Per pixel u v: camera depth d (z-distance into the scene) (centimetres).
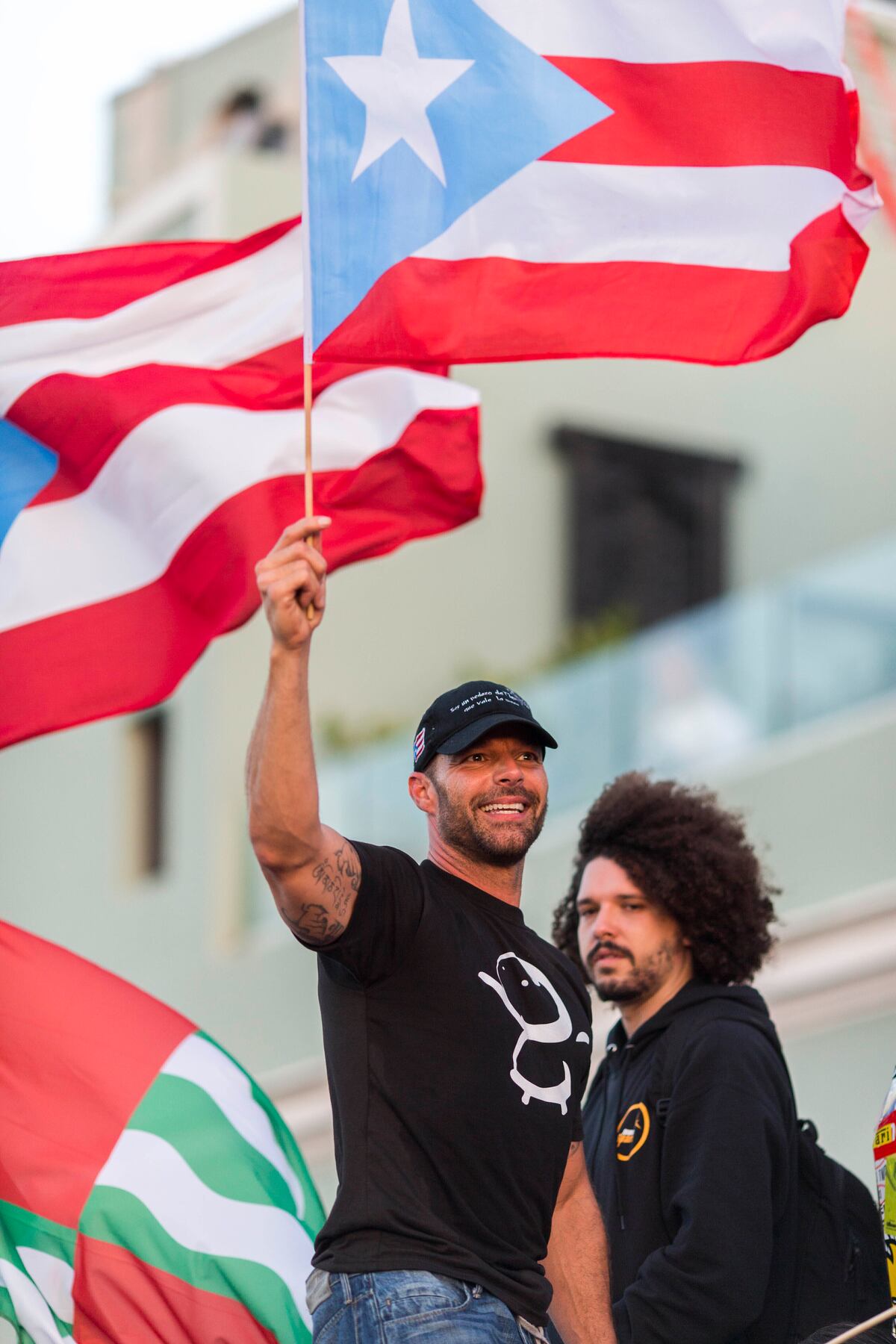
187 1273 721
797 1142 685
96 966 771
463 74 680
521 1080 585
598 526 2414
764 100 693
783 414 2458
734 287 679
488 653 2361
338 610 2316
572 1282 638
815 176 693
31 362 822
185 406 820
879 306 2445
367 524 838
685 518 2438
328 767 1905
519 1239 581
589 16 693
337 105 669
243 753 2253
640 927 720
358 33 676
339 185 664
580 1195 648
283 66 2830
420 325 662
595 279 674
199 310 833
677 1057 679
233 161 2330
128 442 818
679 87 691
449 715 614
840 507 2416
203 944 2191
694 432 2459
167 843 2328
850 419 2428
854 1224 689
